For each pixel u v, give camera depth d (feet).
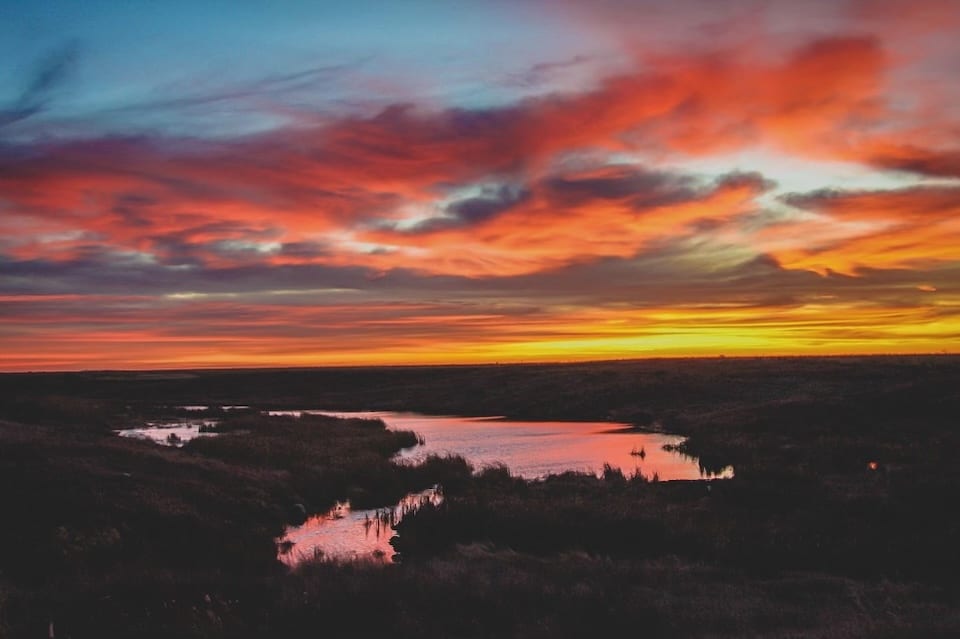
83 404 181.88
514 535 63.16
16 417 141.59
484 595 40.04
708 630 35.50
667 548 58.54
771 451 108.27
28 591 42.24
